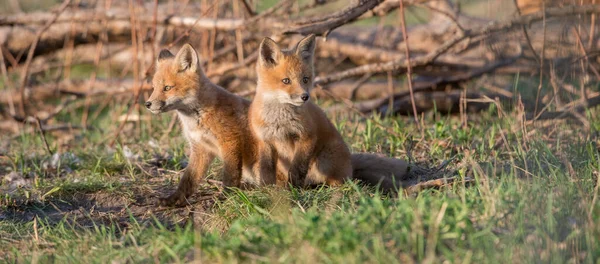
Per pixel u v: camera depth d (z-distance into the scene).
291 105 10.01
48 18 17.08
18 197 10.45
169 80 10.13
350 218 6.82
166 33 19.14
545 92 12.99
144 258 7.13
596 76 12.83
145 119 15.99
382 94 17.84
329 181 10.41
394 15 18.48
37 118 13.56
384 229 6.59
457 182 9.15
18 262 7.83
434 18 18.52
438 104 16.20
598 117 12.70
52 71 21.80
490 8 13.53
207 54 17.88
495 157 9.87
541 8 12.09
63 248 7.98
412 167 10.80
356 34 18.75
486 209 7.12
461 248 6.35
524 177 8.86
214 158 11.16
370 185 10.53
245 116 10.56
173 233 7.59
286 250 6.39
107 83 18.95
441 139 12.25
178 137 14.33
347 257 6.09
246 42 17.75
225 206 9.33
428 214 6.70
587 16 12.79
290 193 9.41
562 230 6.90
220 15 18.00
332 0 15.38
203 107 10.22
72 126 16.30
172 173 11.57
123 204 10.30
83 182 10.90
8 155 13.14
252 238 6.72
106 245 7.77
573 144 10.30
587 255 6.39
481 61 16.67
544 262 6.27
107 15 16.41
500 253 6.35
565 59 11.55
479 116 15.20
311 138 10.12
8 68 19.27
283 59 10.25
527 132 11.66
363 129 13.65
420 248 6.21
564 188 7.73
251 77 18.14
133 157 12.41
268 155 10.29
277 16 15.69
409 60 12.80
